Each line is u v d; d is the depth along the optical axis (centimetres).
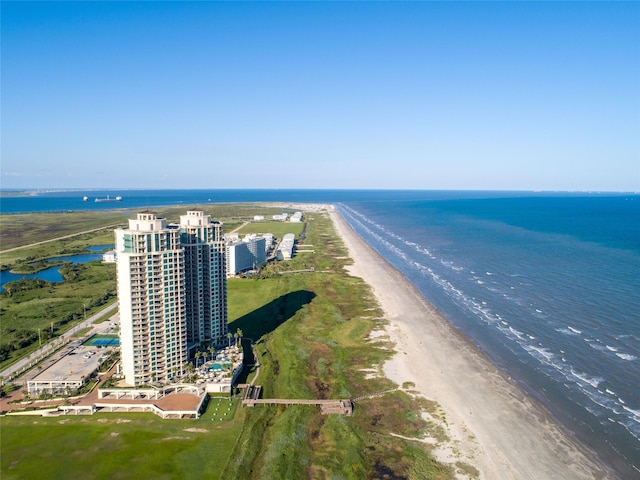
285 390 15800
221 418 14075
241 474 11406
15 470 11538
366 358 18388
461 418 13925
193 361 17000
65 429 13425
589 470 11544
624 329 19912
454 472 11512
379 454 12294
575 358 17412
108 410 14588
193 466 11694
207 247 17825
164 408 14438
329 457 12194
